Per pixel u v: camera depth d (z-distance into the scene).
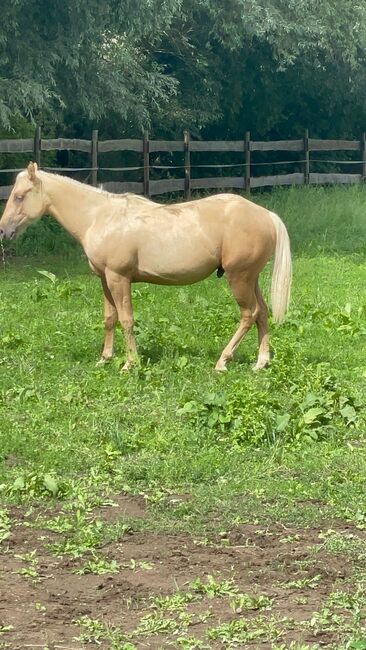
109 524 6.81
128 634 5.34
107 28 22.28
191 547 6.50
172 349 11.05
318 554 6.34
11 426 8.58
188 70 28.64
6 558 6.31
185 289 15.16
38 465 7.84
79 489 7.40
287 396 9.39
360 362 10.95
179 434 8.43
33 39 20.81
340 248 20.69
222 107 29.92
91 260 10.65
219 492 7.35
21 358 10.62
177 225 10.45
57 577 6.04
